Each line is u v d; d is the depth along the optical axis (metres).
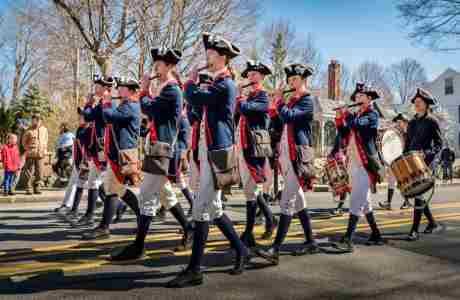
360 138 5.04
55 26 17.70
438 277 3.94
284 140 4.56
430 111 6.11
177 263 4.32
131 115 5.10
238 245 4.01
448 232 6.07
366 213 5.21
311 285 3.69
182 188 7.00
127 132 5.16
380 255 4.71
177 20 17.31
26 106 22.34
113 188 5.45
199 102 3.74
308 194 12.69
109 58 16.59
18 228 6.30
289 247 5.07
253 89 5.04
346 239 4.94
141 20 16.66
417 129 6.00
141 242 4.43
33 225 6.56
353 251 4.88
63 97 22.42
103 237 5.53
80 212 7.81
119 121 5.09
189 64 17.86
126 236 5.68
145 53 17.19
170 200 4.81
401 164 5.51
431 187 5.46
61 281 3.74
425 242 5.38
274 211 8.20
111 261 4.38
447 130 36.69
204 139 3.80
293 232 5.99
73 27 17.22
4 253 4.72
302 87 4.63
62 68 20.23
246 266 4.25
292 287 3.63
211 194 3.77
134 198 5.38
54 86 21.89
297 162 4.45
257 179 4.89
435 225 6.07
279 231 4.39
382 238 5.53
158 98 4.30
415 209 5.54
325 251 4.86
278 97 4.73
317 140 33.88
